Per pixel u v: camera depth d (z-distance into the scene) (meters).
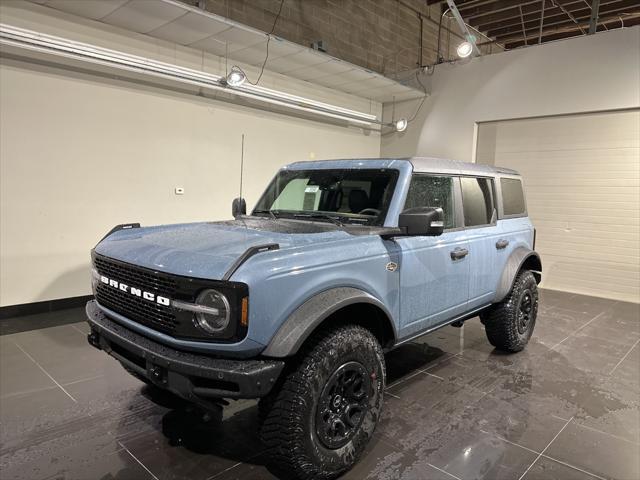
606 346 4.56
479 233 3.57
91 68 5.48
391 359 4.08
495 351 4.34
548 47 7.25
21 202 5.10
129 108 5.88
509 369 3.88
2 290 5.05
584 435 2.81
